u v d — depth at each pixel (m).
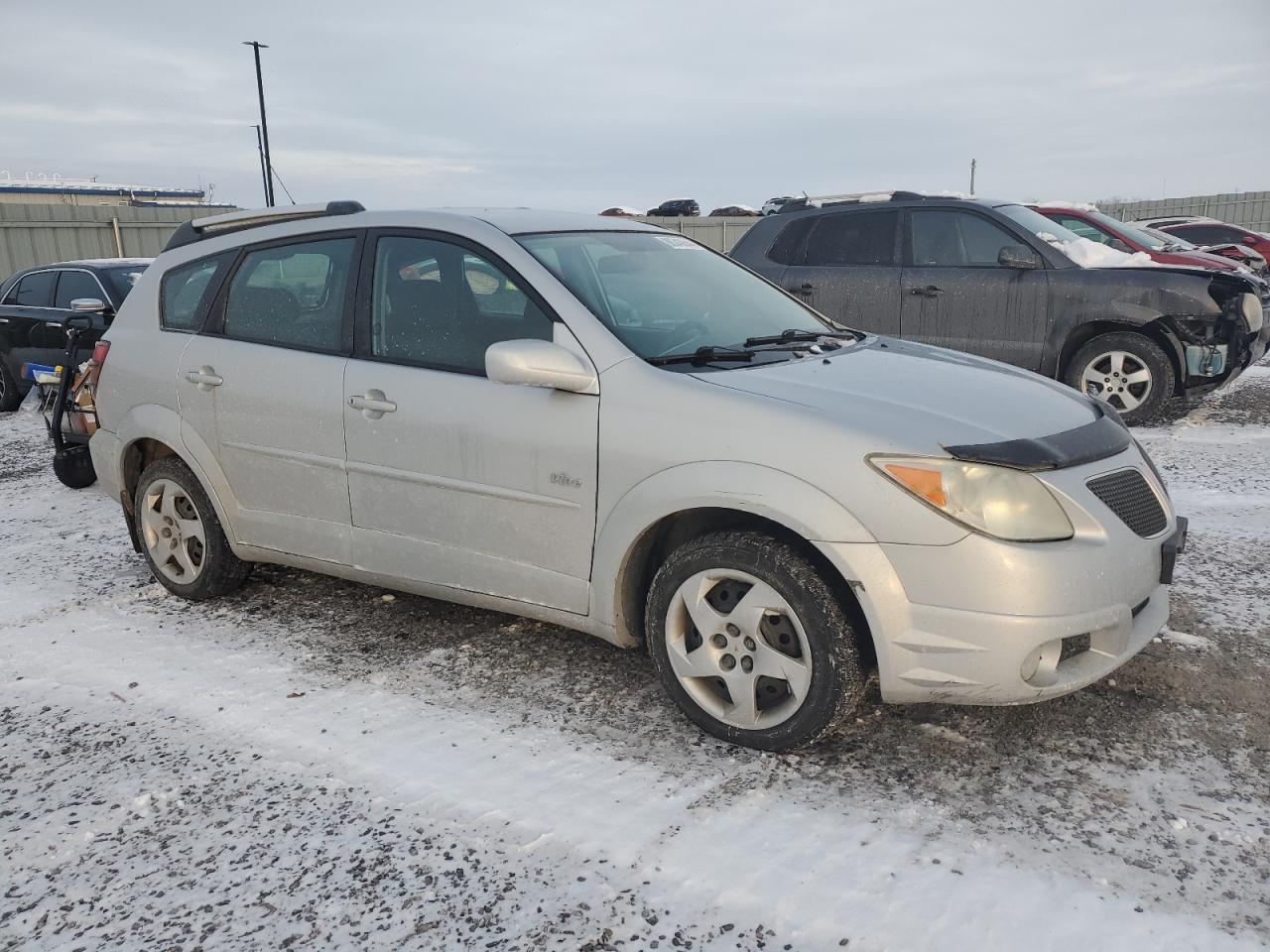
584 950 2.23
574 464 3.19
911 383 3.20
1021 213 7.96
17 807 2.86
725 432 2.92
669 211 30.69
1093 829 2.60
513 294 3.44
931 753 3.00
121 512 6.09
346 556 3.88
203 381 4.12
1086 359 7.60
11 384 9.99
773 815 2.70
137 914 2.39
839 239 8.41
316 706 3.41
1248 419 7.82
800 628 2.86
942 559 2.66
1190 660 3.54
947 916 2.29
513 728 3.22
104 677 3.69
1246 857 2.47
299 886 2.47
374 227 3.83
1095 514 2.77
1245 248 15.45
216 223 4.50
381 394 3.63
